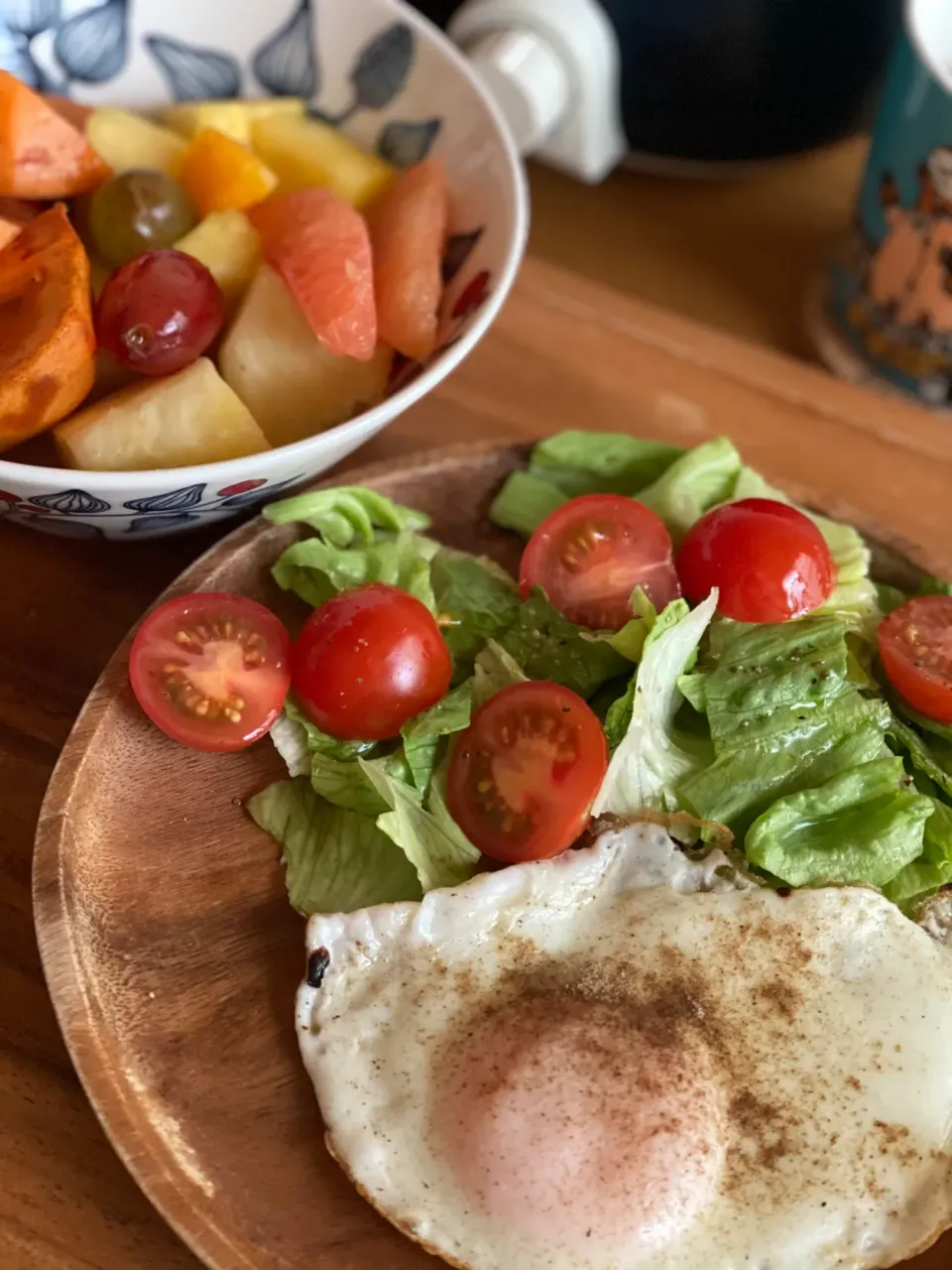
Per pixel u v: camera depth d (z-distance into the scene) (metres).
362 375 0.23
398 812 0.19
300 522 0.23
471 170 0.24
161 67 0.25
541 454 0.24
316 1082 0.18
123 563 0.24
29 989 0.19
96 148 0.23
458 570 0.23
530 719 0.20
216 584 0.22
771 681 0.21
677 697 0.22
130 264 0.21
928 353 0.28
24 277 0.20
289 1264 0.16
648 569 0.22
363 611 0.20
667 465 0.25
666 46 0.30
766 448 0.27
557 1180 0.17
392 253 0.23
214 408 0.21
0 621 0.22
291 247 0.22
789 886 0.20
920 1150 0.18
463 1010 0.18
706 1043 0.18
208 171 0.23
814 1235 0.17
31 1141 0.18
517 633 0.22
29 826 0.20
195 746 0.20
